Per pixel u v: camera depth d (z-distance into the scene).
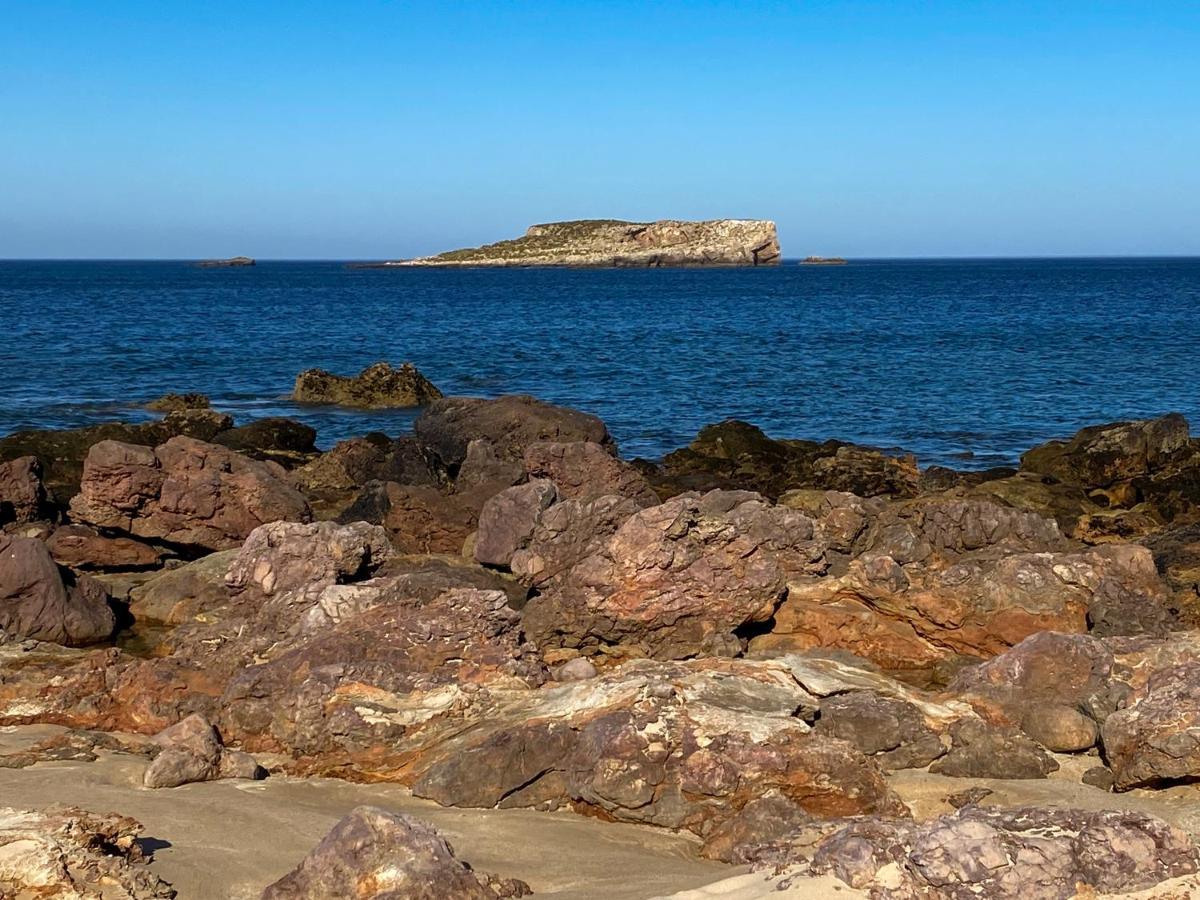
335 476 27.92
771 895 7.53
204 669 13.94
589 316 102.88
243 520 21.19
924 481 28.89
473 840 9.84
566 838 10.02
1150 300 126.69
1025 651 13.16
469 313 107.44
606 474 23.42
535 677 13.34
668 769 10.48
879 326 87.94
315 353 65.12
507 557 18.25
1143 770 11.04
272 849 9.37
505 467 24.05
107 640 17.11
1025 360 61.56
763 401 47.50
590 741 10.83
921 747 12.02
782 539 17.41
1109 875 7.46
